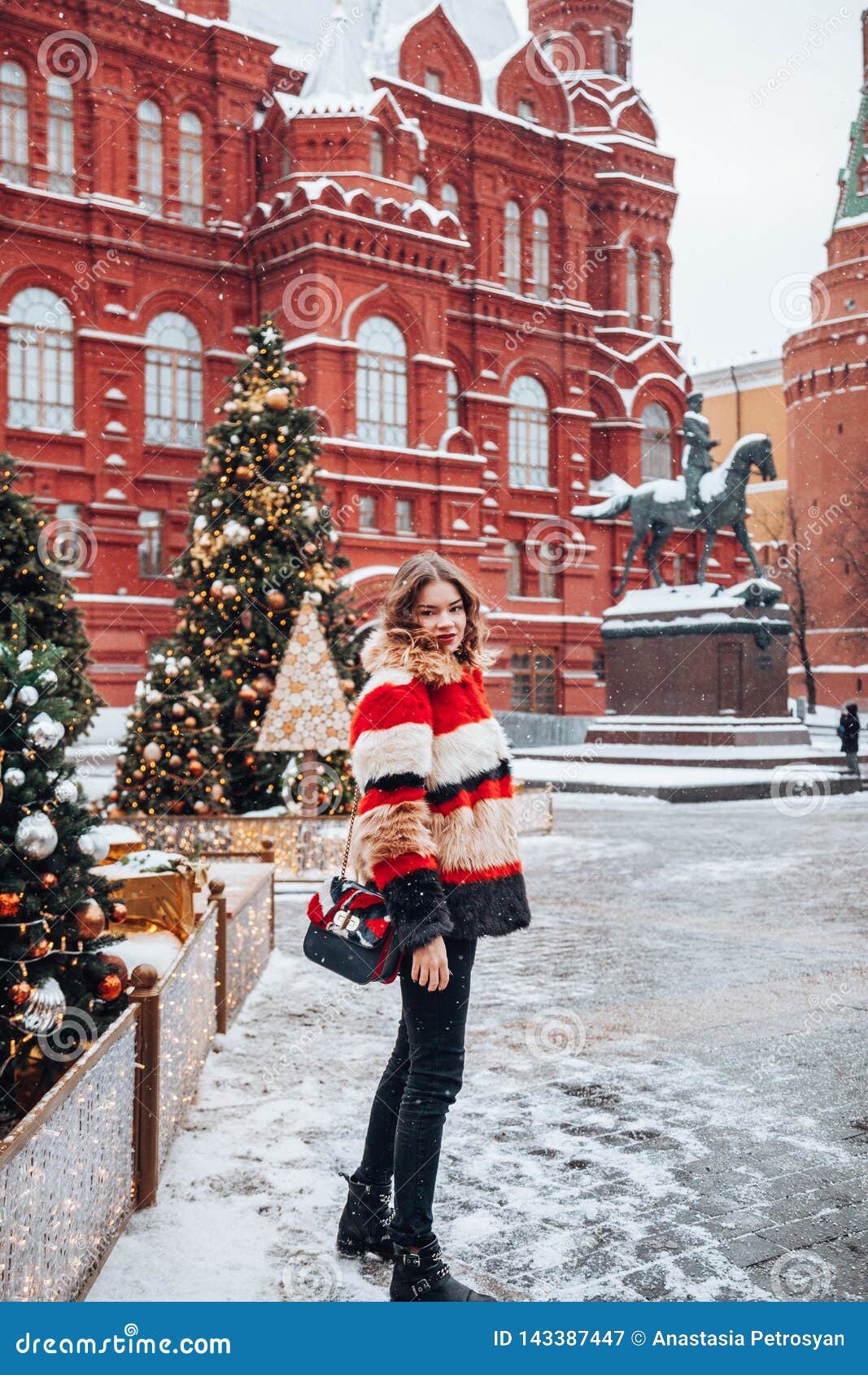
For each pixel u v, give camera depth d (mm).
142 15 31609
